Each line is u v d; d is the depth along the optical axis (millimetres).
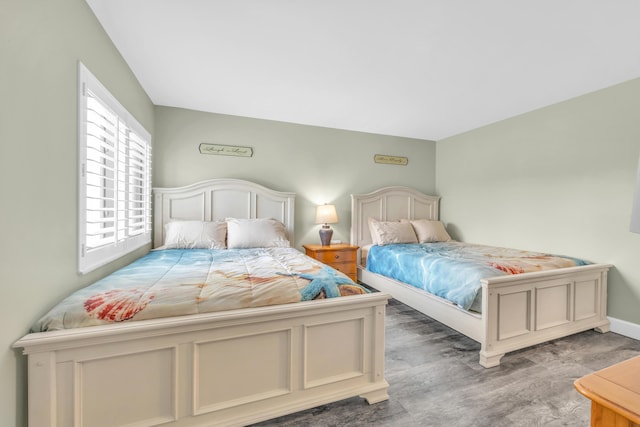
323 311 1476
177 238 2928
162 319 1228
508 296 2094
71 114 1471
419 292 2834
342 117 3637
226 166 3557
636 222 595
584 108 2801
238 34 1932
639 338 2369
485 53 2127
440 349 2219
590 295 2471
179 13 1723
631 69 2316
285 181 3852
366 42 2006
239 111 3459
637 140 2436
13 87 1053
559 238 2986
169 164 3318
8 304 1026
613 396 624
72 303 1252
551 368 1954
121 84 2189
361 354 1593
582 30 1828
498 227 3680
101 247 1801
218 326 1293
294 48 2094
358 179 4258
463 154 4227
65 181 1421
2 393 999
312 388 1482
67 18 1426
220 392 1330
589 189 2744
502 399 1637
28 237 1142
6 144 1018
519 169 3420
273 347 1417
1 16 987
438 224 4195
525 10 1649
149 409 1229
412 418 1485
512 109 3270
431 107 3250
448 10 1659
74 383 1116
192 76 2551
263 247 3084
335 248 3584
